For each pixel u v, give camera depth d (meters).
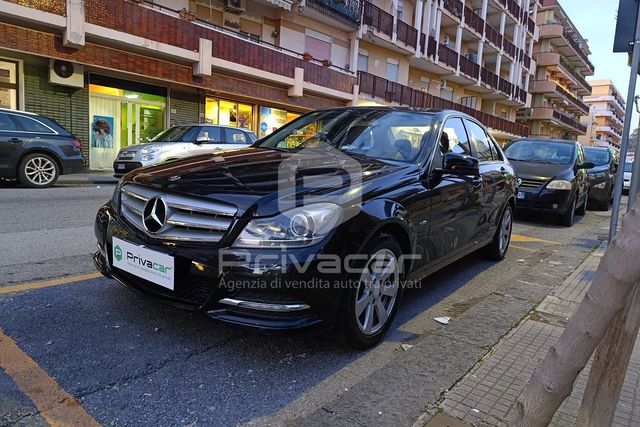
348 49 22.69
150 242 2.79
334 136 4.05
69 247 5.04
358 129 4.07
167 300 2.74
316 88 19.78
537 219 9.39
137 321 3.20
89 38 13.11
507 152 9.66
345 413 2.28
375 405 2.36
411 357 2.89
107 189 10.64
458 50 29.73
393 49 25.14
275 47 18.48
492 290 4.45
